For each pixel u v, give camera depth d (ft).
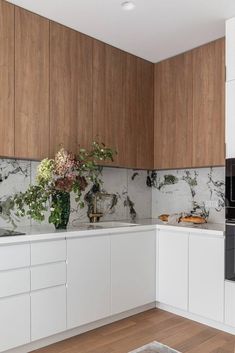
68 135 9.50
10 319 7.28
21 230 8.52
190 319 9.75
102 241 9.10
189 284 9.64
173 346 8.03
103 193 11.67
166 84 11.69
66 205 8.98
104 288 9.11
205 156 10.37
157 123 11.98
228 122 9.01
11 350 7.44
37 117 8.81
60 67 9.33
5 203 9.20
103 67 10.44
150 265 10.43
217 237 9.00
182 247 9.87
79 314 8.52
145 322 9.53
